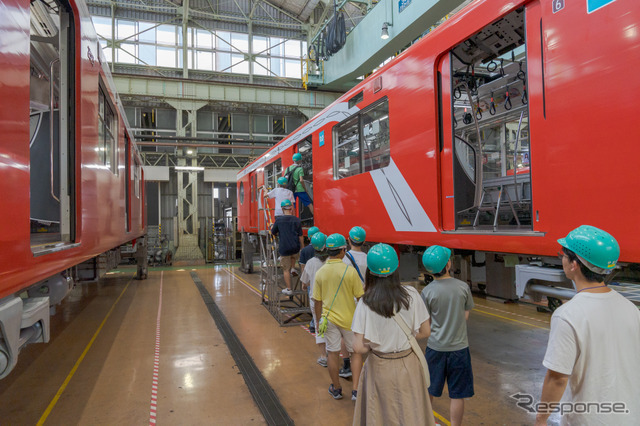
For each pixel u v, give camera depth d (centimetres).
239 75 1962
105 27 1803
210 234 1905
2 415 338
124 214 639
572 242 155
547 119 268
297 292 655
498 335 553
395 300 202
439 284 269
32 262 202
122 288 1066
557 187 260
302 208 784
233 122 1969
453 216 354
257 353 490
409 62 409
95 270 620
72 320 700
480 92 507
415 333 211
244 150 1989
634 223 215
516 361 449
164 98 1758
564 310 152
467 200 459
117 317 714
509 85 460
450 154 357
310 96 1927
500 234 304
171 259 1808
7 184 174
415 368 204
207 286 1074
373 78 480
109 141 507
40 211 365
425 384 206
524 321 628
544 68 270
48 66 361
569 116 252
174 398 364
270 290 712
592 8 239
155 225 1856
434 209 371
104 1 1777
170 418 326
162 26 1875
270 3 1995
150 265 1736
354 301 339
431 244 378
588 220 239
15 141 185
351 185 531
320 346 514
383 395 201
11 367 179
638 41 215
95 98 379
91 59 366
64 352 512
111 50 1789
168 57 1878
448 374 262
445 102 363
